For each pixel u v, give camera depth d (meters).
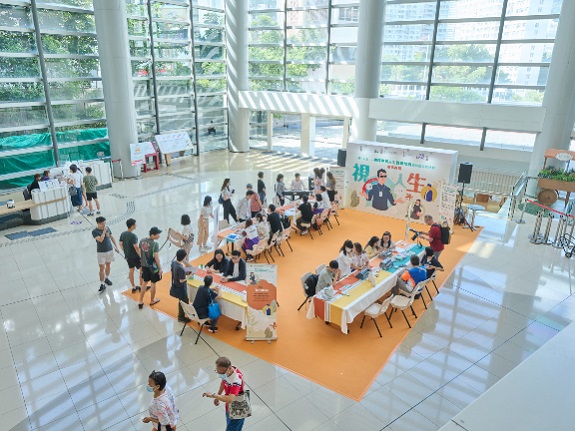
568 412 1.51
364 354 6.69
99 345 6.83
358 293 7.25
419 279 7.58
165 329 7.27
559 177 12.55
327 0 17.66
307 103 18.55
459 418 1.50
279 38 19.31
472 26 15.12
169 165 18.45
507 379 1.66
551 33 13.80
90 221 12.20
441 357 6.64
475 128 15.81
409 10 16.12
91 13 15.50
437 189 12.03
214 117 20.86
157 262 7.68
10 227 11.66
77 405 5.62
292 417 5.43
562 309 8.04
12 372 6.23
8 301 8.09
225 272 7.81
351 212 13.43
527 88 14.63
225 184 11.52
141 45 17.12
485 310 7.97
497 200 15.41
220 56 20.42
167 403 4.38
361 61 16.62
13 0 13.37
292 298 8.30
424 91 16.62
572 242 10.91
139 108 17.72
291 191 12.83
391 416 5.46
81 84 15.73
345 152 14.62
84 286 8.67
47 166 15.22
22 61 14.00
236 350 6.75
